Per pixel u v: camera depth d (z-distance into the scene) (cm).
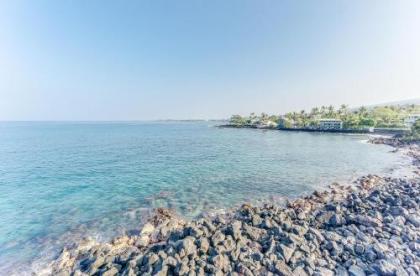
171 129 16388
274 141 7294
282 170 3116
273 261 946
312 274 880
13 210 1800
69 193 2202
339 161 3697
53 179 2694
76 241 1333
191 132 12769
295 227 1212
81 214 1717
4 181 2612
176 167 3350
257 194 2131
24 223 1573
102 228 1489
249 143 6744
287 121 14288
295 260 957
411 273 840
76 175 2878
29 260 1153
